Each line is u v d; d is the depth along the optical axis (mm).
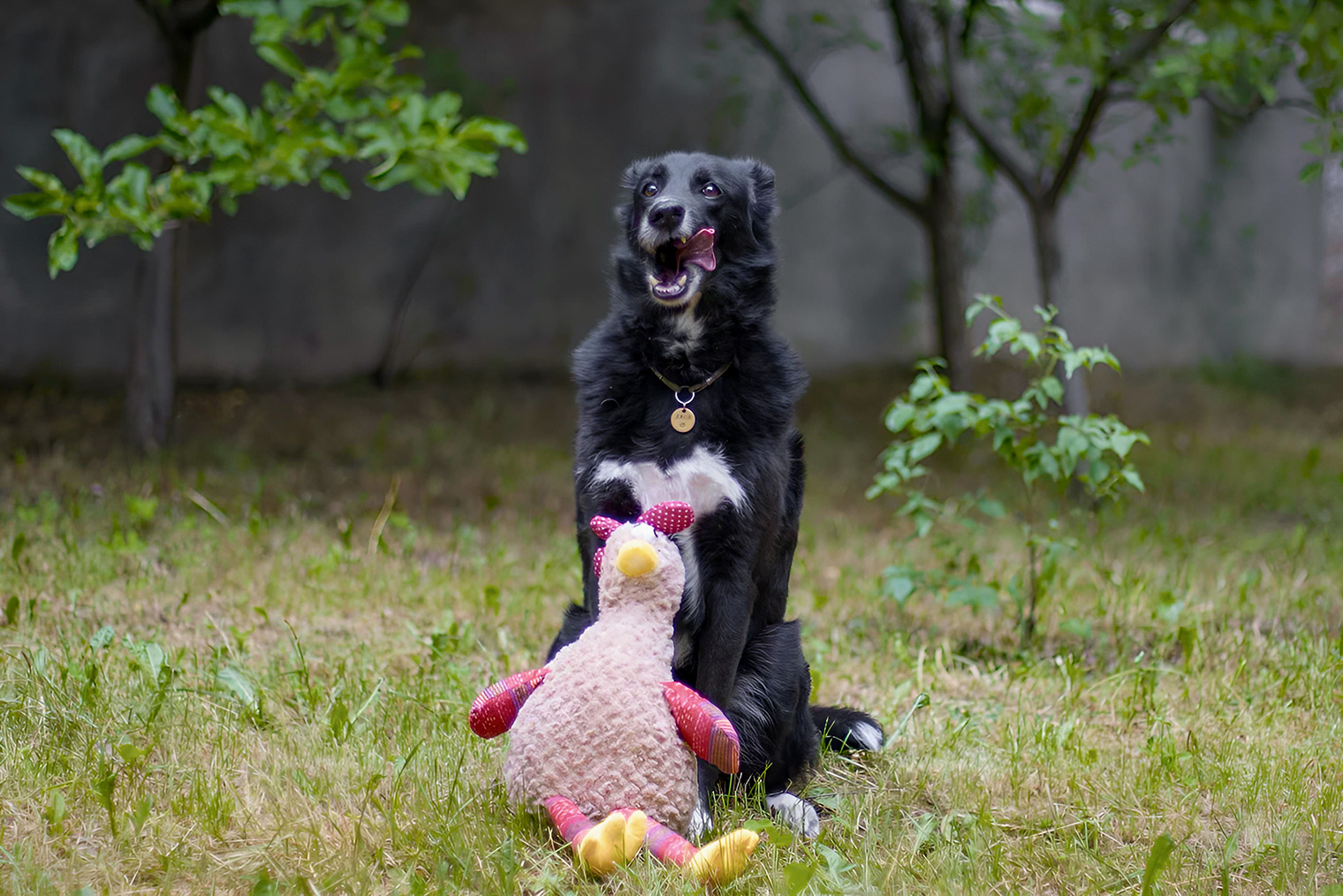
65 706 3123
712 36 12812
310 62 10828
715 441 2979
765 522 2992
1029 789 3158
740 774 3062
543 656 4207
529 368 12555
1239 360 14852
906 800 3078
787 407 3098
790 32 12375
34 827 2514
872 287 14047
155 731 3076
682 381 3068
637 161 3496
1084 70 8211
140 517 5391
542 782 2518
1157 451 9445
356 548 5648
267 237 11297
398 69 11641
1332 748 3426
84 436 7992
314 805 2729
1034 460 4566
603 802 2479
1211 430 10773
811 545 6281
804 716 3213
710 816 2812
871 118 13688
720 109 12016
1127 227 14945
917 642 4750
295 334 11469
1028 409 4645
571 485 7719
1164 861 2348
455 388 11586
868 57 13555
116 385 10219
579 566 5582
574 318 12805
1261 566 5773
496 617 4645
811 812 2928
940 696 4047
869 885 2439
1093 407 11641
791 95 13258
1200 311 15430
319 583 4938
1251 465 8820
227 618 4406
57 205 4766
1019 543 6219
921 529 4727
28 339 10312
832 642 4664
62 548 5059
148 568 4938
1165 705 3822
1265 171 15500
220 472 7102
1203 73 6570
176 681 3535
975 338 13883
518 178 12438
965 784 3139
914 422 4582
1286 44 6703
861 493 7816
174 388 7668
